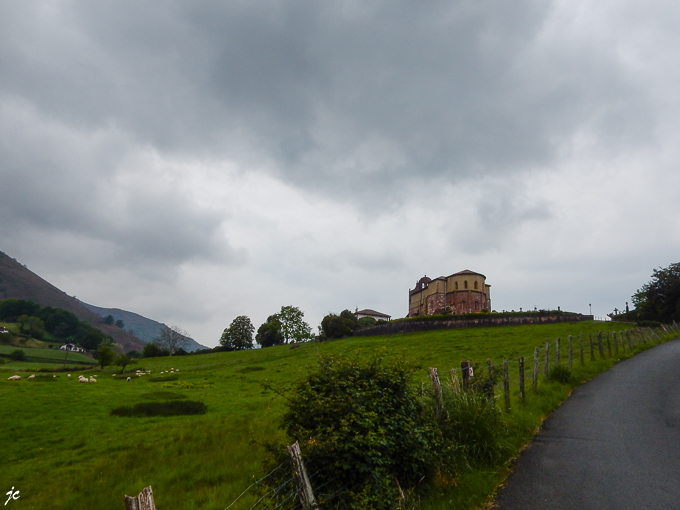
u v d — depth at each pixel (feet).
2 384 130.21
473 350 148.66
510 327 221.66
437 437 27.61
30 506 40.65
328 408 22.36
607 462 31.50
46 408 90.84
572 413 46.73
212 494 36.81
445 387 34.14
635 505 24.40
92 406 93.91
